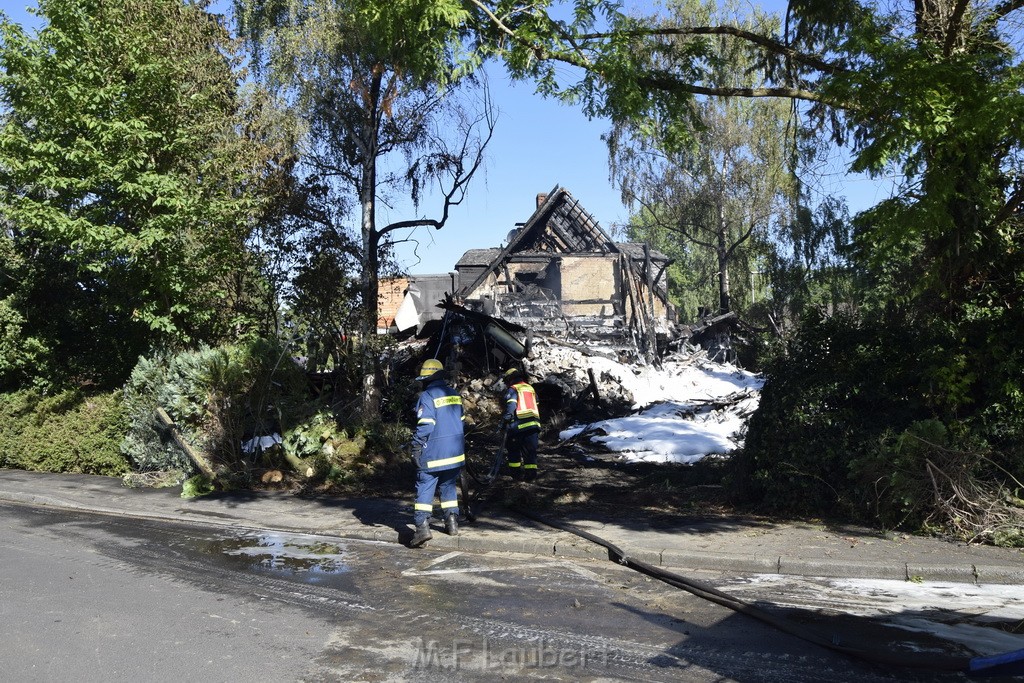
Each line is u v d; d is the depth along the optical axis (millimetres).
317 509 10273
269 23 16734
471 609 6344
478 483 10820
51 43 12844
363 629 5871
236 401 12180
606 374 22781
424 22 9328
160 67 13258
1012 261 8953
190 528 9477
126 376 15570
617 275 37719
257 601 6562
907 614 6195
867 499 8891
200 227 13656
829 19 10250
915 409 9352
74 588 6941
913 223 8484
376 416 14070
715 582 7125
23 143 12844
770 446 9742
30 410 14750
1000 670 3871
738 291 48531
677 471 12430
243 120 15680
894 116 8750
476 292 38625
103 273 14008
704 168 40219
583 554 7980
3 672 5066
